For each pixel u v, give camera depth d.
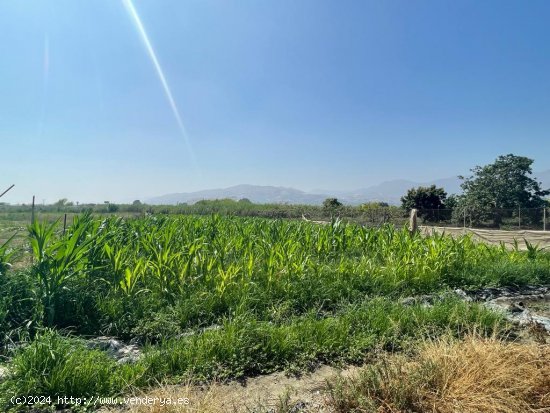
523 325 5.45
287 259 7.49
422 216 30.55
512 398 3.17
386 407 3.20
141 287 6.28
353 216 27.97
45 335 4.00
